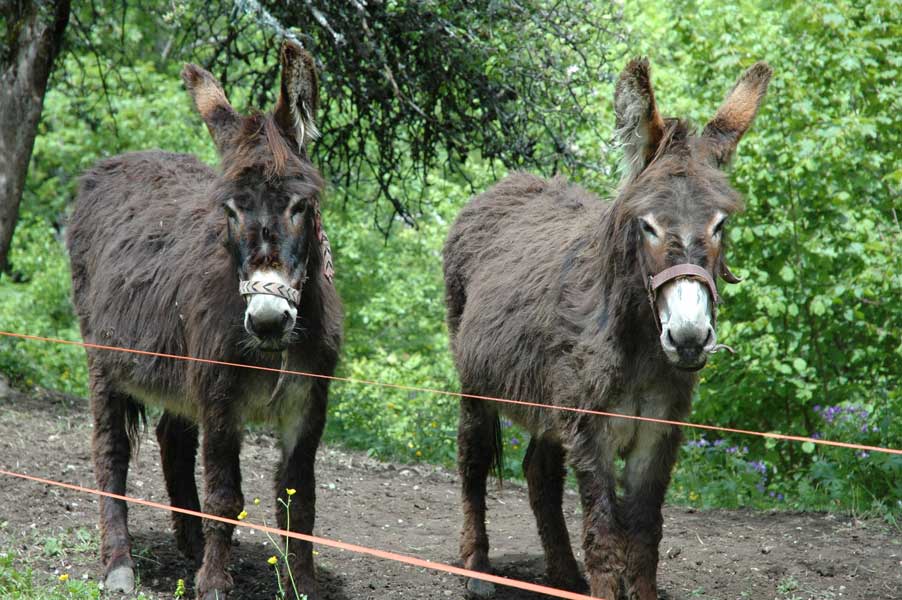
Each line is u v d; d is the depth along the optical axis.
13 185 7.52
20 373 8.50
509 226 4.90
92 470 5.76
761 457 7.39
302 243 3.62
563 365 3.81
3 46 7.42
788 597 4.27
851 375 7.22
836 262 7.09
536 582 4.61
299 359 3.84
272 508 5.50
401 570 4.63
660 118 3.58
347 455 7.38
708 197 3.35
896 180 6.57
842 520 5.57
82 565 4.29
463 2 6.62
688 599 4.26
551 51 7.02
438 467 7.20
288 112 3.84
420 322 12.52
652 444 3.77
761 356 6.68
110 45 11.18
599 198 4.90
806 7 7.27
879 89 7.30
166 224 4.43
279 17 6.68
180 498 4.63
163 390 4.20
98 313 4.51
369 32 6.18
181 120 13.62
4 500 4.99
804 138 6.69
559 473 4.64
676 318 3.20
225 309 3.77
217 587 3.69
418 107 6.72
